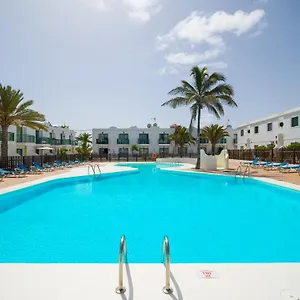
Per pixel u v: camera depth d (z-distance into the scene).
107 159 36.19
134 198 9.80
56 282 2.79
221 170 18.98
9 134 28.17
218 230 5.85
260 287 2.69
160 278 2.88
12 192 9.30
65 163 23.52
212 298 2.50
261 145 31.72
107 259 4.30
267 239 5.27
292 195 9.95
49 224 6.34
